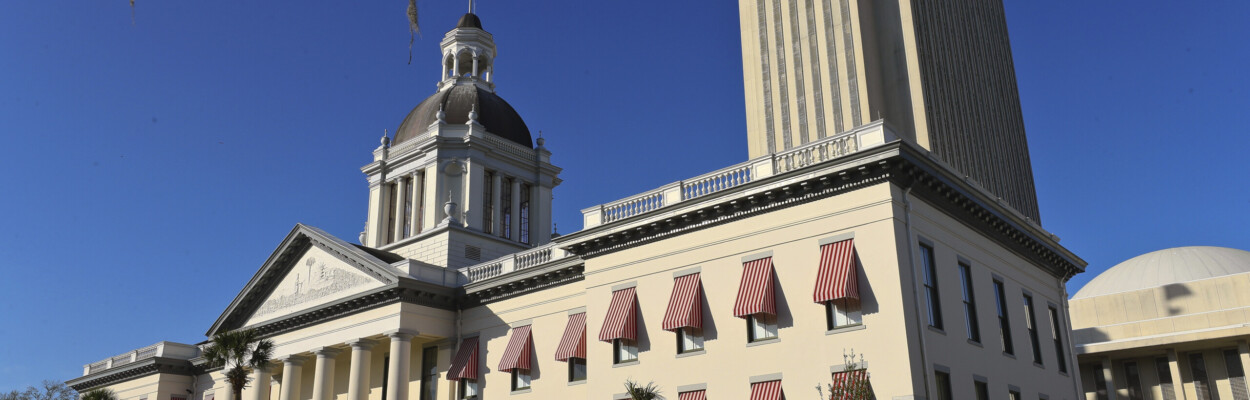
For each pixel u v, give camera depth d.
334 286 51.25
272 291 56.16
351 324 49.19
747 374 33.88
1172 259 69.88
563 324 43.53
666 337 36.69
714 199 36.28
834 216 33.31
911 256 31.92
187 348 67.56
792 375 32.69
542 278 45.06
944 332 32.31
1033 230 41.38
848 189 33.22
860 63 73.69
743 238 35.66
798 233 34.12
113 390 70.31
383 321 47.31
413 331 46.94
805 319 32.97
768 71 79.81
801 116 75.94
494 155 63.84
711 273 36.16
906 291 30.95
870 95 72.94
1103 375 62.78
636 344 37.69
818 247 33.38
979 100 83.69
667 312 36.19
